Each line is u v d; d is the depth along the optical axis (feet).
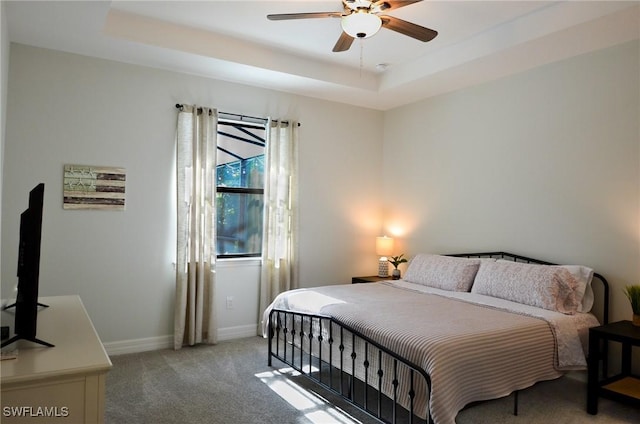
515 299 11.44
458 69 13.41
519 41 11.27
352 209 17.92
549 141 12.82
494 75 13.98
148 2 10.83
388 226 18.42
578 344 9.79
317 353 10.82
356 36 9.52
